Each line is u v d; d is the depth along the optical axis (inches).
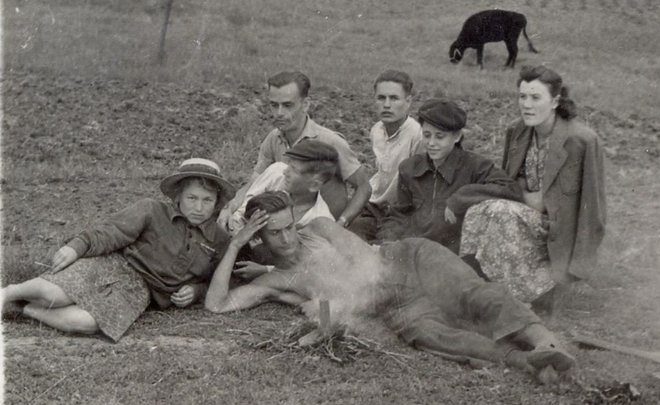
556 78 220.2
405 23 716.0
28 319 204.8
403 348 194.2
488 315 188.2
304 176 227.3
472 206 223.5
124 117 439.2
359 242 216.1
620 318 217.0
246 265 230.2
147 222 211.3
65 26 587.5
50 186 334.6
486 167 230.4
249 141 406.9
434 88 530.3
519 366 181.2
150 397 167.6
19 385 170.7
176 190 216.8
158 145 402.3
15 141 392.8
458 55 608.7
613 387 169.5
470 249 222.2
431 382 176.1
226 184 215.9
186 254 213.8
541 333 181.6
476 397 170.1
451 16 735.7
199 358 185.9
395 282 204.2
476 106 493.4
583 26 678.5
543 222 220.8
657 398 170.2
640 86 532.1
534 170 228.8
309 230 220.4
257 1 717.9
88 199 316.8
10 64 511.2
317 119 449.1
